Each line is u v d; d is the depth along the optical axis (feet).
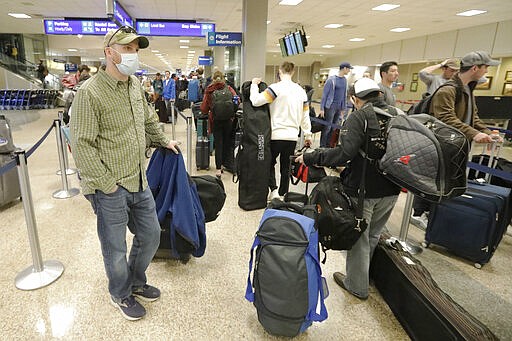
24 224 9.33
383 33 40.11
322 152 5.88
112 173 4.96
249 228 9.49
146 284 6.47
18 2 26.50
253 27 18.98
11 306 6.07
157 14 29.84
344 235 5.62
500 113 24.36
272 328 5.15
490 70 32.91
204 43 49.16
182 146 19.80
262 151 10.26
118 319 5.85
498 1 23.97
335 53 61.72
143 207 5.59
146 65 112.78
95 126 4.60
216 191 7.76
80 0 25.55
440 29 36.63
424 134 4.96
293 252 4.94
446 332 4.70
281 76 10.35
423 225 9.93
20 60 52.65
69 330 5.56
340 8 26.78
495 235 7.78
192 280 7.03
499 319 6.20
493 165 10.69
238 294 6.63
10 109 38.99
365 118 5.40
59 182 12.88
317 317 5.19
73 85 15.24
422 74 12.39
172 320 5.88
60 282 6.79
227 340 5.48
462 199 7.92
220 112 12.83
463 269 7.86
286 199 7.00
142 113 5.37
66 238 8.57
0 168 6.01
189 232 6.81
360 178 5.78
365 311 6.25
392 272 6.21
